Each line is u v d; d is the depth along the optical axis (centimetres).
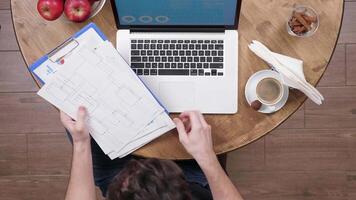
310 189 191
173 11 116
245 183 190
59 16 123
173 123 121
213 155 117
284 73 120
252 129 125
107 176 141
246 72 125
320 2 127
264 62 125
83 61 121
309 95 120
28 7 126
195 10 115
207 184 134
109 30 126
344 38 189
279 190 191
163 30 123
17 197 190
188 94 124
